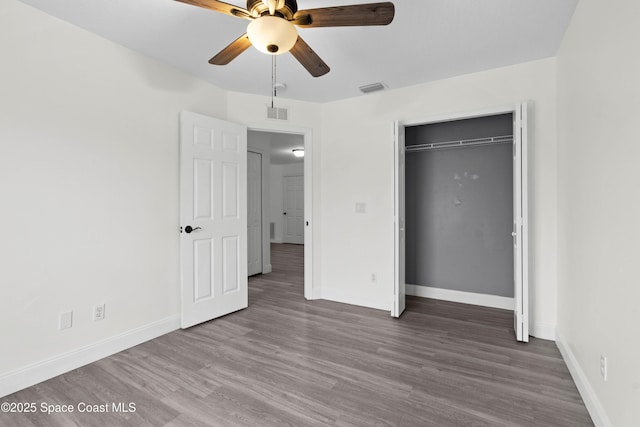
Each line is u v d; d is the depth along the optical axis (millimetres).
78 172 2180
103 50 2312
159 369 2154
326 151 3785
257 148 5160
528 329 2604
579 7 1897
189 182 2844
